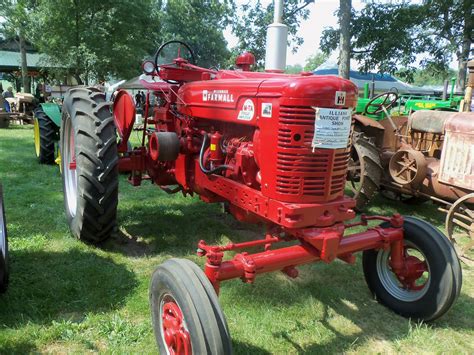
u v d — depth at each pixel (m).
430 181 4.65
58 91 14.01
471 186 4.10
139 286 3.20
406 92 19.56
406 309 2.97
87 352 2.48
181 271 2.20
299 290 3.31
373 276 3.20
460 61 15.74
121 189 5.92
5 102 15.48
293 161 2.45
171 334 2.22
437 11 11.63
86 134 3.50
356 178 5.23
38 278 3.22
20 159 7.77
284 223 2.47
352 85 2.51
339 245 2.64
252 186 2.85
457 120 4.21
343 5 8.93
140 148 4.34
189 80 3.96
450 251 2.78
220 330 2.03
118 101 4.29
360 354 2.59
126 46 17.23
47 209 4.82
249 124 2.72
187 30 29.83
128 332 2.65
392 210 5.59
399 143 5.47
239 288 3.29
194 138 3.55
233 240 4.22
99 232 3.67
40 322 2.71
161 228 4.39
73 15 16.73
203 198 3.60
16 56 25.17
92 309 2.89
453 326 2.93
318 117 2.39
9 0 17.94
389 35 10.45
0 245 2.95
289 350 2.58
